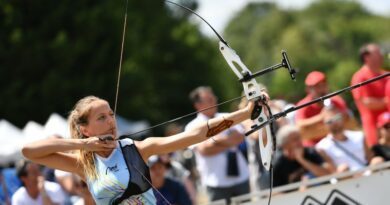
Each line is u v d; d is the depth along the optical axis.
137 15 67.00
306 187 13.95
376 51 15.85
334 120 14.53
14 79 51.69
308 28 127.25
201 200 19.34
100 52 53.16
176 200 14.79
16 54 51.38
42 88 51.50
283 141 14.32
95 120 9.27
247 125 15.23
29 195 15.04
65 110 52.38
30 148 9.09
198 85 84.25
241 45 160.50
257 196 13.39
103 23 53.44
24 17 52.00
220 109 88.44
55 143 9.08
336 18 137.62
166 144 9.03
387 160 14.32
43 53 51.59
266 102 8.93
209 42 90.88
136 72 57.88
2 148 22.84
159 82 79.38
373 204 12.66
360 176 12.74
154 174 14.58
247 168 15.70
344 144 14.62
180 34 82.69
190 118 46.84
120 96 56.25
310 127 15.41
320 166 14.25
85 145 9.00
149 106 66.19
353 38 126.06
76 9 52.88
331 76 105.94
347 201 12.78
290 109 8.93
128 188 9.02
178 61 82.94
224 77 92.38
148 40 69.62
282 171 14.48
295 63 118.62
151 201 9.16
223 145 15.11
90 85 52.91
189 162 20.36
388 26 129.62
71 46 51.81
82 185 13.32
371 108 15.89
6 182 16.48
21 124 51.81
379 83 15.88
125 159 9.10
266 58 142.25
